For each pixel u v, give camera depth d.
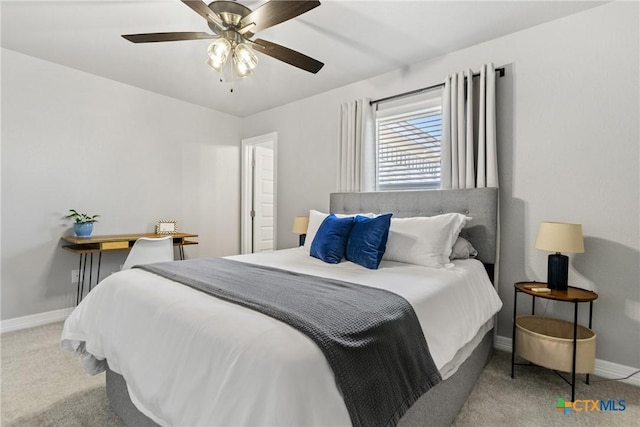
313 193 3.73
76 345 1.63
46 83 2.90
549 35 2.25
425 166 2.88
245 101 3.94
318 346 0.90
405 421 1.13
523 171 2.35
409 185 2.98
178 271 1.71
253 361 0.86
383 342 1.05
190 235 3.63
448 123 2.62
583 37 2.12
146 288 1.45
